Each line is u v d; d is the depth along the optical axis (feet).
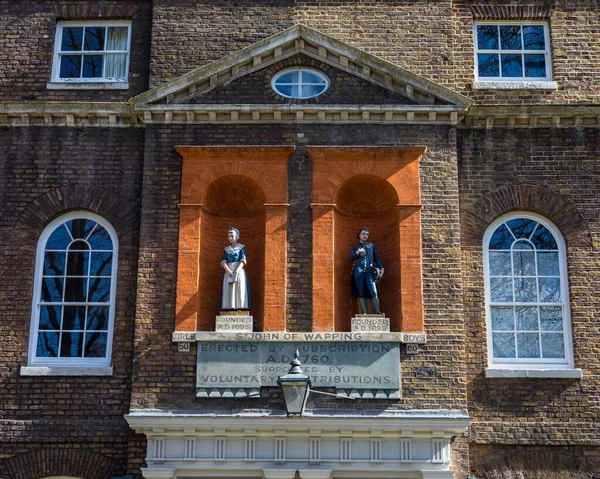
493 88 69.46
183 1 70.90
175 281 63.72
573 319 64.18
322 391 60.80
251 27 70.54
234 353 61.57
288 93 68.13
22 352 63.67
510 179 66.95
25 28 71.36
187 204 65.00
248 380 61.05
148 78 69.97
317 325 62.44
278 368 61.31
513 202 66.49
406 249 63.87
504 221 66.85
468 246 65.62
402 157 65.72
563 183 66.85
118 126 68.33
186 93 67.41
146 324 62.75
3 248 65.77
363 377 61.00
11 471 61.46
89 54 71.36
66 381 62.90
